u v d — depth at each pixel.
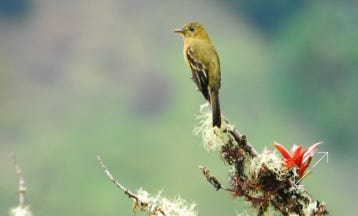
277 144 5.64
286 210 5.52
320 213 5.49
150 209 5.50
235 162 5.60
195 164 32.66
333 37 50.00
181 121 43.50
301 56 49.81
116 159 37.78
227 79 48.28
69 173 34.66
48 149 38.00
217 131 5.69
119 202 32.78
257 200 5.54
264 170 5.54
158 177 36.09
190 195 31.06
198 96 46.03
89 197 32.47
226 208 29.12
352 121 44.16
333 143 42.59
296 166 5.56
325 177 35.31
